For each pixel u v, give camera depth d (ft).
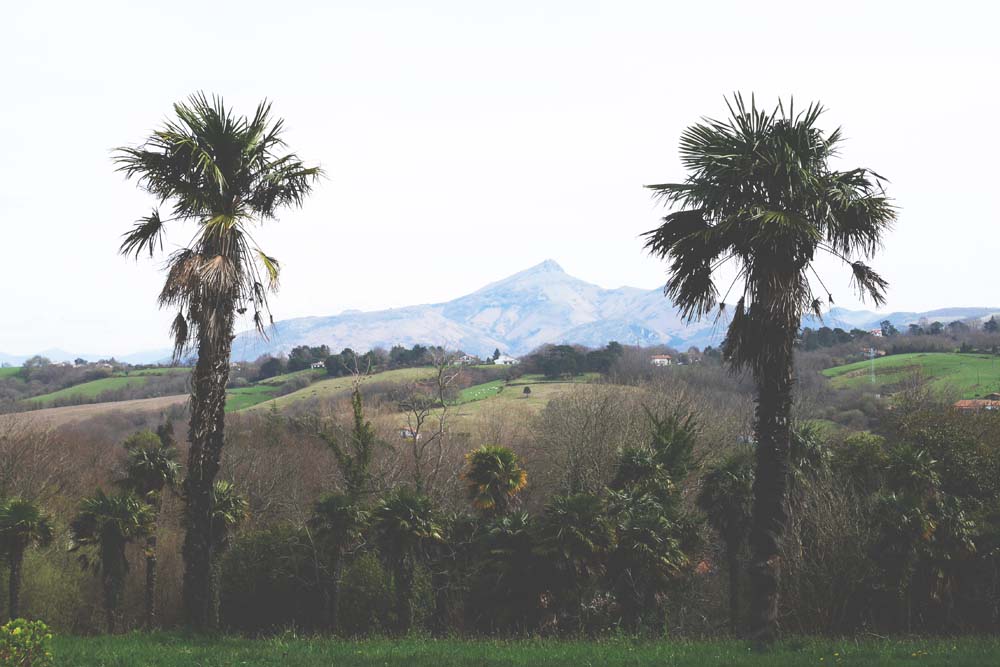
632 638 61.98
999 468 136.15
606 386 272.51
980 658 44.39
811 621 103.04
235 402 379.55
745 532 118.32
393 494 119.75
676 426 171.01
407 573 112.88
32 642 39.32
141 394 422.00
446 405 181.57
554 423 231.71
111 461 246.88
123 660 47.21
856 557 107.04
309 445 237.66
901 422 176.96
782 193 49.90
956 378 346.74
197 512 56.75
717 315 54.19
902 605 102.73
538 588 91.56
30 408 380.37
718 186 51.21
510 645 58.13
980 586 103.86
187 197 57.06
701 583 127.24
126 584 165.58
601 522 93.66
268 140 59.93
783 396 50.80
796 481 116.16
